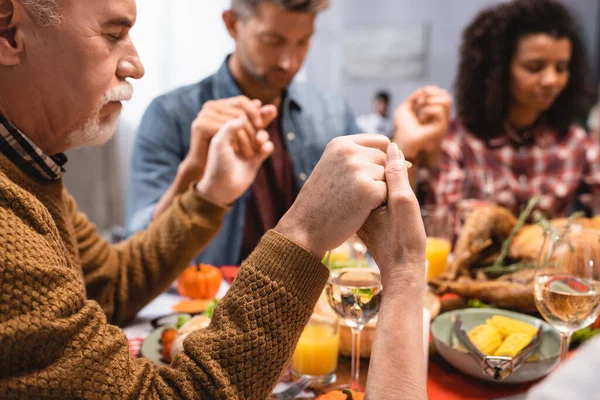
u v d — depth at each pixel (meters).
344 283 0.80
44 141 0.81
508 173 2.25
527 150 2.26
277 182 1.97
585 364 0.35
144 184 1.82
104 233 4.09
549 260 0.92
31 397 0.53
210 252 1.81
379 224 0.64
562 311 0.83
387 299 0.62
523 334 0.94
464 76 2.29
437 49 5.80
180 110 1.91
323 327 0.92
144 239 1.21
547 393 0.35
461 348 0.95
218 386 0.59
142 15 4.17
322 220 0.65
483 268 1.35
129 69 0.78
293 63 1.81
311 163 2.03
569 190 2.24
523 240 1.38
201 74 4.46
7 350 0.53
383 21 5.85
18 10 0.68
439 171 2.22
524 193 2.23
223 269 1.53
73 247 0.93
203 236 1.20
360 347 0.97
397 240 0.63
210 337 0.62
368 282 0.80
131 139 4.14
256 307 0.62
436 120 1.62
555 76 2.09
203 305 1.24
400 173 0.64
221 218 1.23
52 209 0.87
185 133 1.90
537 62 2.08
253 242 1.89
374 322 0.97
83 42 0.71
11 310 0.54
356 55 5.95
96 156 4.03
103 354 0.57
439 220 1.54
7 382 0.53
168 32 4.28
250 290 0.63
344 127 2.18
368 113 6.06
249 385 0.61
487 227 1.38
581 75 2.24
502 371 0.84
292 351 0.64
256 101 1.40
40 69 0.72
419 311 0.61
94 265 1.12
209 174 1.22
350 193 0.63
